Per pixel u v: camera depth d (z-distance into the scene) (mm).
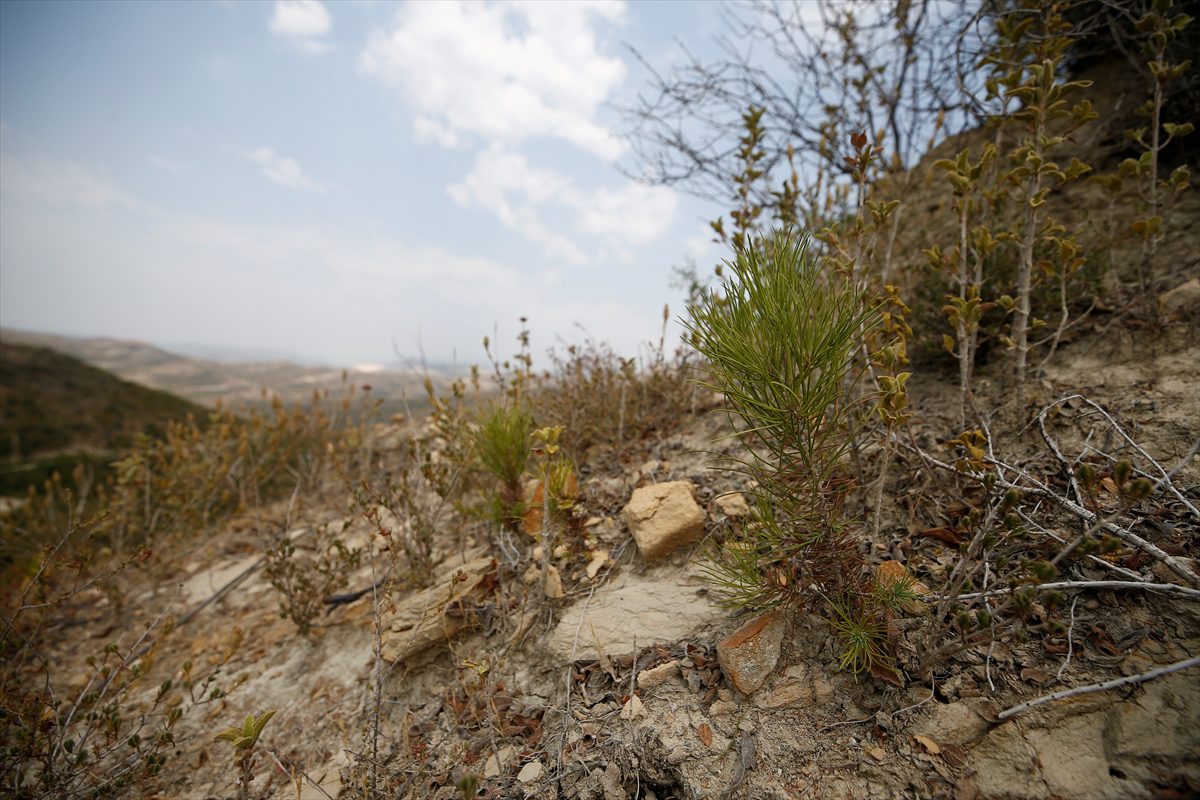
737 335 1596
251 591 3820
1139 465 1911
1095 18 3105
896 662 1649
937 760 1413
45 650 3518
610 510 3018
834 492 1727
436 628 2422
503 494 2912
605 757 1745
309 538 4266
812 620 1893
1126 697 1340
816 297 1601
